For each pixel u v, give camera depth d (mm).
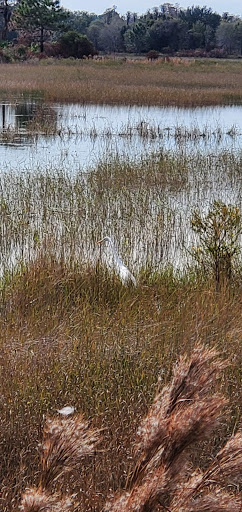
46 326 9141
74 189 19406
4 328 9031
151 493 2422
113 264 12227
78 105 46250
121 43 142875
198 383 2582
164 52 133250
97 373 7414
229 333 8648
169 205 18609
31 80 59844
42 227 15562
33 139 31344
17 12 99250
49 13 97562
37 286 11070
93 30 145750
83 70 72938
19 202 17938
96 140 31891
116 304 10555
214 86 62281
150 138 33312
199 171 23531
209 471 2508
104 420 6277
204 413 2453
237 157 26359
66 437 2508
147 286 11320
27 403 6527
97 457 5559
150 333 8688
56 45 99000
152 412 2562
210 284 11391
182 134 34562
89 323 9219
